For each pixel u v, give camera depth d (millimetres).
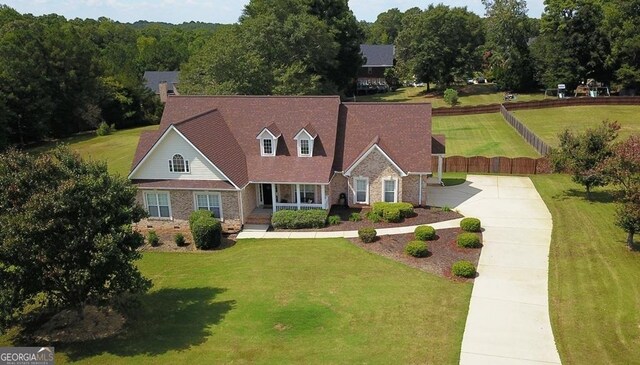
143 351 18188
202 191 31375
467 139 56531
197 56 66938
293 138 34594
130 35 169000
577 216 31328
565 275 23406
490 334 18781
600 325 19078
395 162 32562
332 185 34531
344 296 22094
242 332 19312
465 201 35312
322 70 74625
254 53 59719
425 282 23234
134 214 19969
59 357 17906
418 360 17234
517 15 91125
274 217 31734
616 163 27281
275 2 69750
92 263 17219
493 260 25406
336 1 82500
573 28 81438
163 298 22609
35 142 68000
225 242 30078
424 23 92312
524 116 67812
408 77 106375
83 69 73562
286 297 22219
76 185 17703
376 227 30922
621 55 78938
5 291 16812
